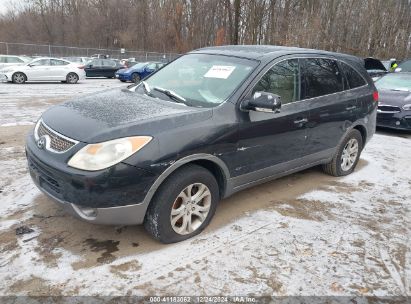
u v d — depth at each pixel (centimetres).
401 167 608
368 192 492
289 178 526
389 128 941
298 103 430
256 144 383
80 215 304
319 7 2355
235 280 297
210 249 336
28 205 398
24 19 5569
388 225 404
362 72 548
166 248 333
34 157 322
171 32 4231
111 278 291
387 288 300
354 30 2516
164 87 411
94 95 405
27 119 833
